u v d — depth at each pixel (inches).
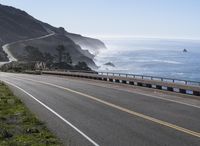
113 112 884.6
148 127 695.7
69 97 1219.2
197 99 1173.7
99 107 973.2
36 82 2001.7
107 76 2005.4
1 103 992.2
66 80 2201.0
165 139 592.7
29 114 813.9
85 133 642.8
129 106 991.6
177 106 999.0
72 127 697.6
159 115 838.5
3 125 672.4
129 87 1636.3
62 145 543.2
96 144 561.9
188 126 702.5
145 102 1083.9
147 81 1521.9
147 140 586.9
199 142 571.5
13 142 534.9
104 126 707.4
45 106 999.6
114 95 1282.0
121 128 687.1
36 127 677.9
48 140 567.2
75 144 561.6
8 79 2314.2
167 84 1368.1
